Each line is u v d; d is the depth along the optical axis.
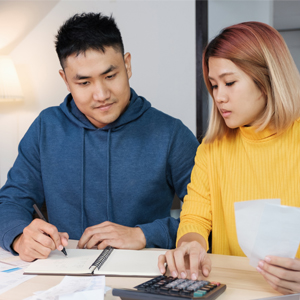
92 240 1.04
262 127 1.03
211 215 1.19
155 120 1.42
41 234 0.95
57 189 1.41
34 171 1.44
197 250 0.83
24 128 2.69
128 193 1.36
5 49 2.67
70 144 1.41
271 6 2.78
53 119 1.46
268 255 0.69
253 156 1.11
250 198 1.11
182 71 2.46
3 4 2.66
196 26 2.42
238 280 0.78
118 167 1.37
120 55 1.18
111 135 1.38
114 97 1.20
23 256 0.96
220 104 1.02
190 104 2.45
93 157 1.38
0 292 0.73
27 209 1.35
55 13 2.59
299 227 0.65
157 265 0.86
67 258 0.93
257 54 0.96
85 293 0.65
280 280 0.68
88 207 1.39
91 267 0.84
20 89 2.53
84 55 1.12
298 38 3.12
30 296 0.70
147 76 2.53
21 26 2.64
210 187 1.19
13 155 2.71
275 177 1.07
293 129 1.06
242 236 0.71
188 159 1.38
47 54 2.61
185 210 1.17
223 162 1.17
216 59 0.99
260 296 0.70
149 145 1.38
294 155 1.05
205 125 2.44
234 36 0.98
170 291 0.64
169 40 2.47
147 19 2.50
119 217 1.37
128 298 0.65
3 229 1.09
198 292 0.64
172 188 1.46
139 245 1.06
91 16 1.15
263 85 0.99
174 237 1.18
